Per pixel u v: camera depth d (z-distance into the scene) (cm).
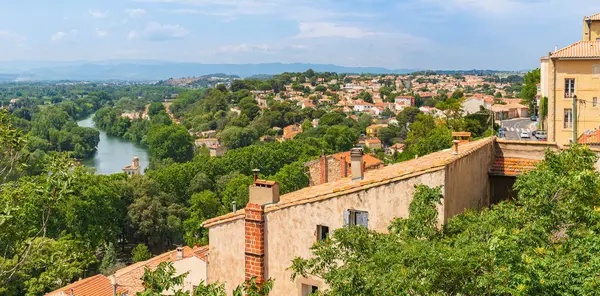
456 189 1834
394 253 1277
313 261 1544
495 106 17538
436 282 1128
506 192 2253
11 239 2350
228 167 13238
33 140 17650
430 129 11219
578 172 1403
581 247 1190
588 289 1008
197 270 3859
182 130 18650
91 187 8456
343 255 1500
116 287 4488
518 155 2325
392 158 14525
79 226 8106
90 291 4416
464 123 9988
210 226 2166
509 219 1377
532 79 13512
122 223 9644
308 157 14525
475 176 2064
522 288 1016
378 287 1173
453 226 1573
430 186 1748
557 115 4912
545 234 1280
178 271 3903
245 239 2067
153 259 5059
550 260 1091
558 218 1362
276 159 14612
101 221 8531
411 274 1141
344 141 17538
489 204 2262
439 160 1911
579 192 1363
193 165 12794
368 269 1245
